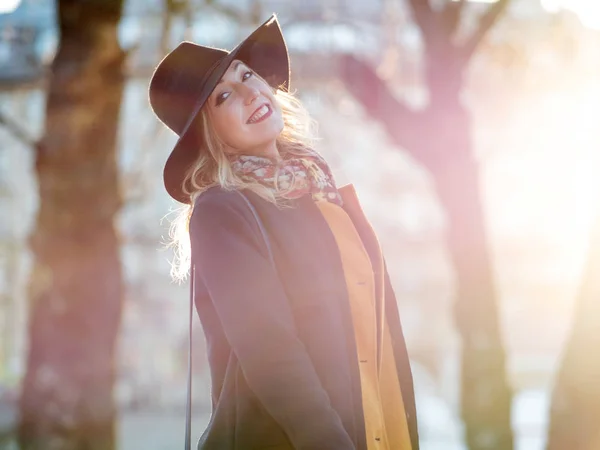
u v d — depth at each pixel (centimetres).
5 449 938
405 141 894
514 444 909
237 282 207
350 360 217
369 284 232
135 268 3231
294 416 197
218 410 221
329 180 240
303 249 220
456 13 877
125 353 2786
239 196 221
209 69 239
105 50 748
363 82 884
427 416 1969
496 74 1012
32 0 1102
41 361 734
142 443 1808
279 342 202
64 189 744
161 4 779
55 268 742
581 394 483
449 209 903
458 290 920
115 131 760
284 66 261
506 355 919
